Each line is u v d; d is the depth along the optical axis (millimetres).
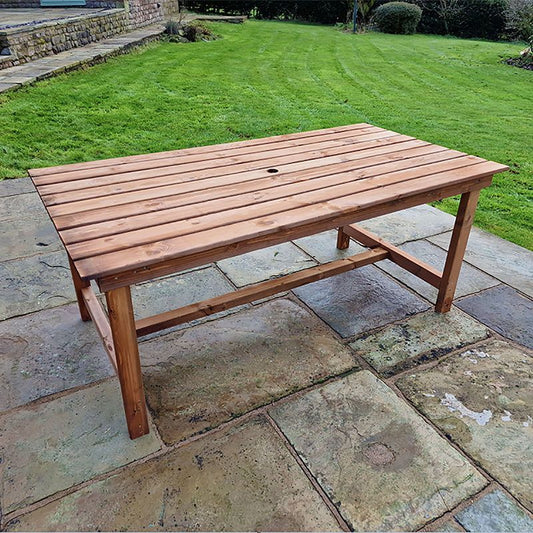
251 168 1890
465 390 1788
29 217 3088
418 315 2221
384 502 1375
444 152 2121
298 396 1750
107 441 1548
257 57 8758
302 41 10781
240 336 2059
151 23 11016
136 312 2201
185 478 1435
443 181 1757
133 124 4926
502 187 3771
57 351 1941
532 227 3123
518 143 4805
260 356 1943
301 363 1911
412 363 1922
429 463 1496
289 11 14938
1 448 1516
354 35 12109
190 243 1294
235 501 1370
